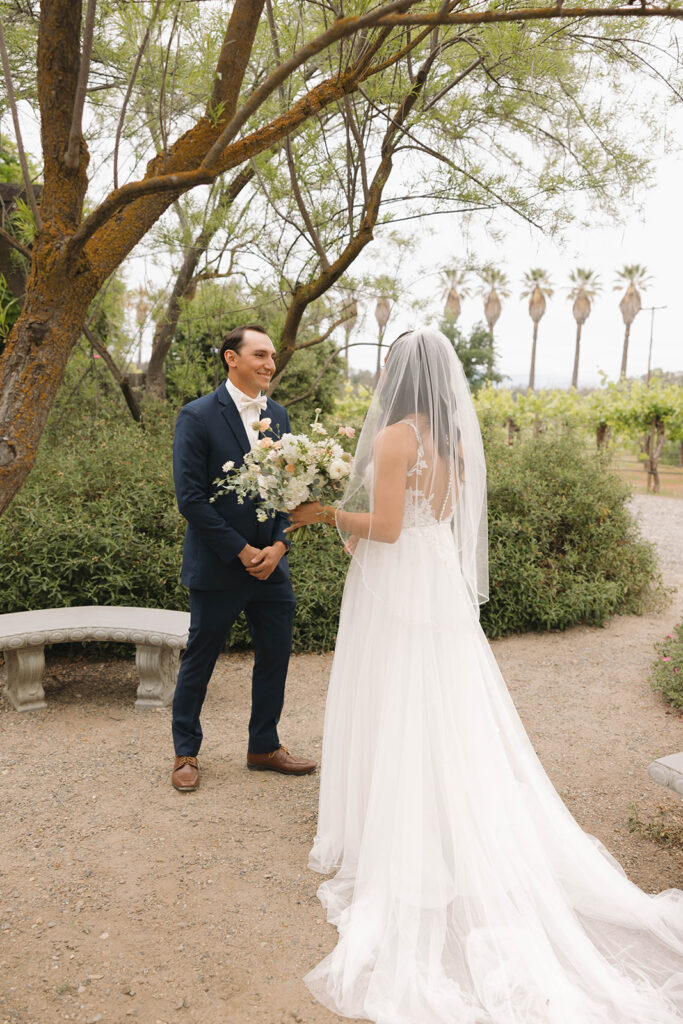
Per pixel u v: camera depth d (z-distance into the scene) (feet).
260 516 9.00
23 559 15.72
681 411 56.18
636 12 4.53
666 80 9.07
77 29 5.07
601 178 15.78
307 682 15.14
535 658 17.29
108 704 13.71
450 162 16.25
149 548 16.39
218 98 5.64
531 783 8.40
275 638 10.67
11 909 7.83
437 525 8.23
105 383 26.30
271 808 10.08
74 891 8.16
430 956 6.90
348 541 8.54
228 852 9.00
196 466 9.94
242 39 5.55
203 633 10.32
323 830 8.83
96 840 9.21
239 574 10.18
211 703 13.85
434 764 7.73
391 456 7.84
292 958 7.16
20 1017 6.31
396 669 7.92
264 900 8.09
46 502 16.83
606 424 59.72
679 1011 6.30
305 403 34.63
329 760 8.78
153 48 9.80
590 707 14.34
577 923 7.32
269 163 17.22
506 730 8.45
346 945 7.09
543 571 19.75
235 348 10.23
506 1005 6.30
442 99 15.65
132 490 17.69
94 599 15.66
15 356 5.26
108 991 6.66
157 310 22.39
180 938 7.43
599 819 10.11
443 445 8.11
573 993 6.41
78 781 10.72
